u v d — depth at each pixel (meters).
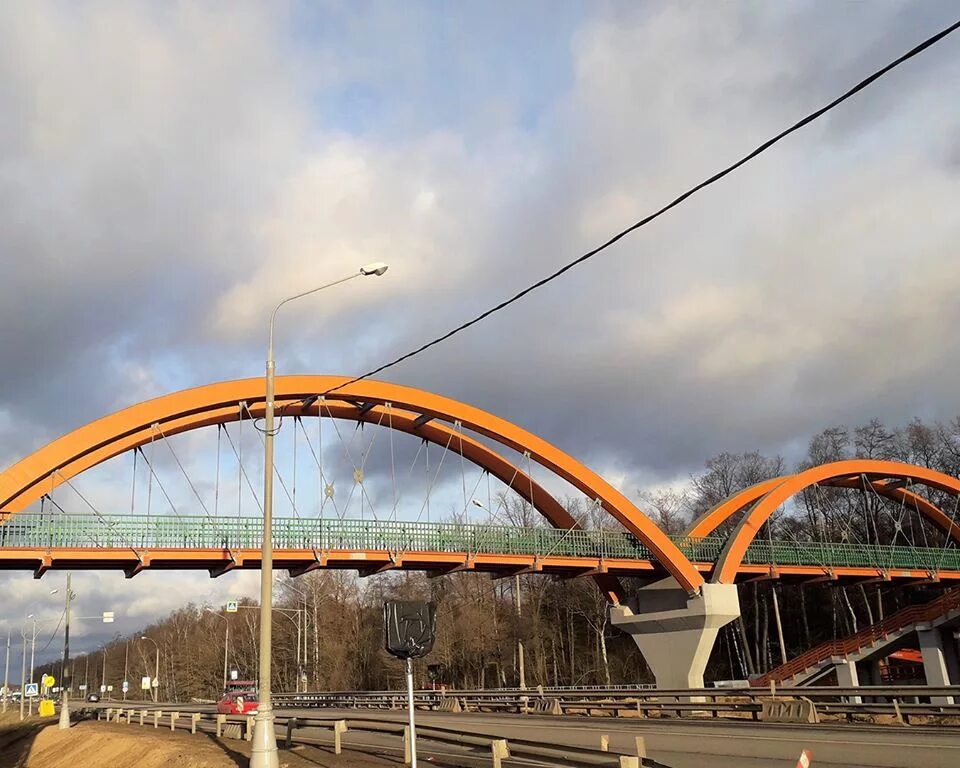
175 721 35.31
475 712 42.25
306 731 33.66
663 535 48.84
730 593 49.97
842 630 81.31
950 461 84.38
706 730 25.50
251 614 112.06
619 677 72.25
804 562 57.38
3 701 106.00
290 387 40.25
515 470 50.09
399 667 83.81
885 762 16.64
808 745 20.14
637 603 53.31
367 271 20.48
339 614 93.19
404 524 42.16
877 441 85.75
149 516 36.03
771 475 87.75
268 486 18.73
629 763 11.36
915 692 28.28
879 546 62.19
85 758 32.31
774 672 54.38
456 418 44.47
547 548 47.03
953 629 52.03
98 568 36.44
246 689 51.25
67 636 46.97
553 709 38.25
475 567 44.62
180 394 37.62
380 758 20.20
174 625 142.50
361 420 45.47
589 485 47.25
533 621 74.75
